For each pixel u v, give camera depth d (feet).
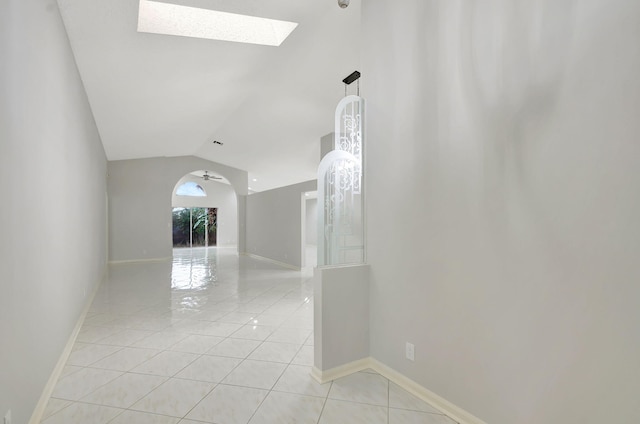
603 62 4.31
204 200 46.50
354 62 14.23
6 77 4.94
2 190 4.73
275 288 18.26
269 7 10.27
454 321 6.31
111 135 20.72
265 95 18.28
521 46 5.27
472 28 6.05
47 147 7.38
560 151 4.75
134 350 9.50
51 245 7.64
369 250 8.52
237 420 6.21
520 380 5.24
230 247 47.11
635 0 4.04
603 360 4.31
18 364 5.29
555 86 4.82
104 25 9.53
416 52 7.23
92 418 6.26
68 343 9.46
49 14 7.57
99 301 15.28
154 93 15.15
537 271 5.02
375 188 8.36
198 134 24.84
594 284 4.39
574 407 4.59
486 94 5.78
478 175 5.90
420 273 7.05
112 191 28.78
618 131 4.17
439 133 6.66
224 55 12.94
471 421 5.97
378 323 8.20
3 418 4.65
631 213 4.06
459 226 6.23
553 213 4.83
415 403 6.79
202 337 10.55
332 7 10.82
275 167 34.32
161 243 31.07
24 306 5.63
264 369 8.31
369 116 8.59
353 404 6.75
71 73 10.43
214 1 9.59
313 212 50.03
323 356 7.70
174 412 6.45
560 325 4.74
